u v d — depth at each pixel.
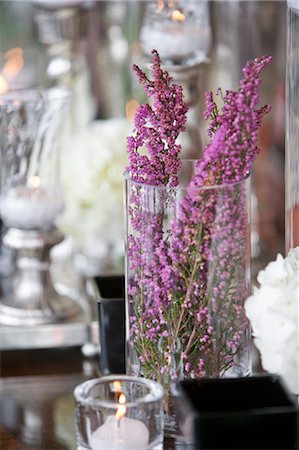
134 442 1.18
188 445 1.11
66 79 2.23
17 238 1.67
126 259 1.26
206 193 1.19
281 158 2.36
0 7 2.65
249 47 2.22
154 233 1.21
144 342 1.25
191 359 1.24
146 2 1.75
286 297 1.16
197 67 1.72
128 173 1.25
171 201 1.20
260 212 2.18
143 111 1.22
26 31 2.68
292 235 1.40
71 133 2.19
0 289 1.81
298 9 1.35
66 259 1.92
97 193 1.91
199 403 1.14
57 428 1.43
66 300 1.71
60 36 2.15
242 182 1.20
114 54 2.43
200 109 1.80
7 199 1.64
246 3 2.21
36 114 1.60
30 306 1.67
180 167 1.25
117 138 1.93
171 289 1.22
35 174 1.64
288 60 1.39
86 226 1.93
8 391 1.55
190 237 1.20
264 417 1.07
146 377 1.26
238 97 1.18
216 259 1.20
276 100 2.35
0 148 1.63
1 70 2.44
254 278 1.80
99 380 1.23
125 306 1.36
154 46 1.71
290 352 1.15
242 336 1.24
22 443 1.39
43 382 1.58
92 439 1.19
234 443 1.07
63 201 1.67
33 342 1.65
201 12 1.71
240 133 1.19
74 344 1.65
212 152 1.19
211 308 1.22
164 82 1.21
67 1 2.09
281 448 1.08
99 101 2.54
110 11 2.43
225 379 1.15
